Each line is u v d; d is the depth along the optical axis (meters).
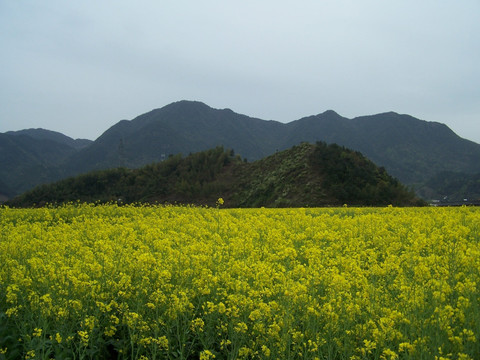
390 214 17.59
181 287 6.67
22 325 5.83
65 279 6.96
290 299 5.93
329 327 5.41
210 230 13.84
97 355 5.65
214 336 5.95
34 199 74.06
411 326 5.22
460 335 5.02
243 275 7.39
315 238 11.17
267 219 16.41
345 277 7.07
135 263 7.54
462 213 16.72
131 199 78.56
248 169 85.00
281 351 5.15
